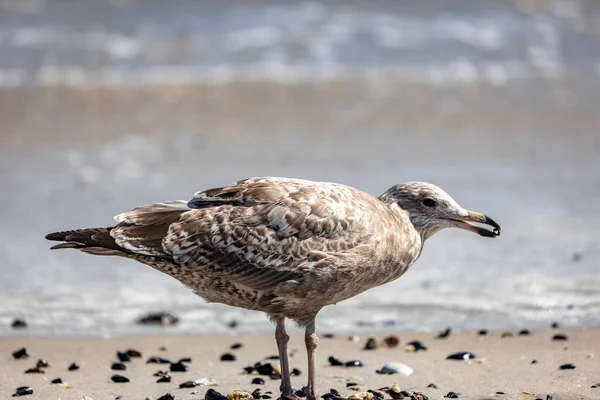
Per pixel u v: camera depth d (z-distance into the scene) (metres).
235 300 8.80
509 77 24.02
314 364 8.71
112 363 9.97
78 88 22.66
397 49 26.06
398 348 10.45
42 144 19.88
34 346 10.48
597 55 26.11
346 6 29.80
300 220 8.44
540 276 12.95
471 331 10.98
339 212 8.52
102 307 11.88
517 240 14.50
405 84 23.36
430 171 18.09
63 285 12.68
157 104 22.16
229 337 10.93
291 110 22.02
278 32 27.23
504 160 18.92
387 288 12.67
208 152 19.47
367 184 17.14
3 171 18.03
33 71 24.19
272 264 8.42
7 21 27.91
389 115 21.75
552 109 22.06
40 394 8.91
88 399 8.76
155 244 8.50
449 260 13.77
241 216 8.48
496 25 28.09
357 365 9.84
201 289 8.82
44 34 26.84
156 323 11.36
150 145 19.95
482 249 14.23
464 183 17.33
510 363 9.80
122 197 16.45
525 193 16.80
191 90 22.78
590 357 9.92
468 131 20.95
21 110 21.56
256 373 9.64
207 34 27.11
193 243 8.45
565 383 9.03
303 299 8.58
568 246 14.16
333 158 19.03
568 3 30.11
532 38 27.09
